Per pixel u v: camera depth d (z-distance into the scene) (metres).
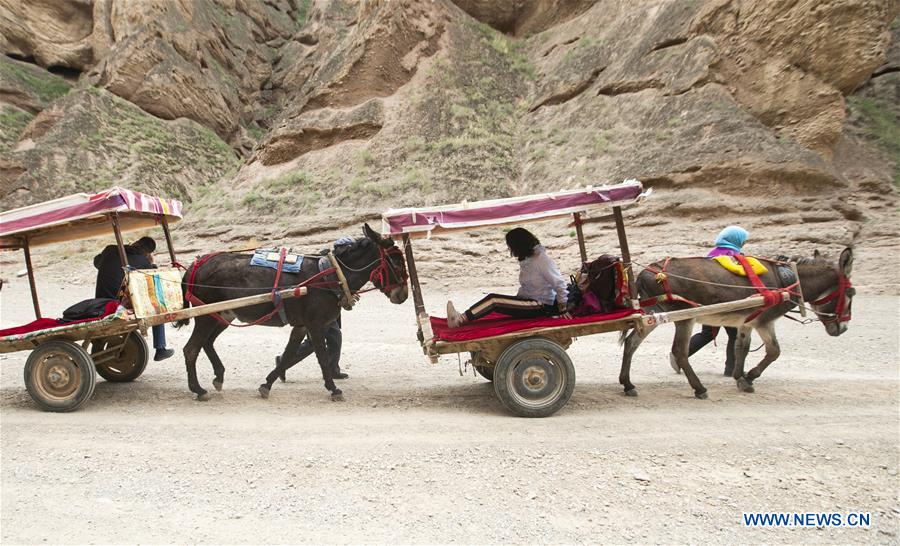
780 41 20.97
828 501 4.10
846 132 21.84
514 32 33.22
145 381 7.63
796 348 9.64
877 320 11.46
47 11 34.41
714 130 20.70
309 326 6.73
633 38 26.33
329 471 4.57
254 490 4.24
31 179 27.17
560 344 6.35
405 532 3.65
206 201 26.72
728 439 5.24
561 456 4.86
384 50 28.12
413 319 12.86
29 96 31.98
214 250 21.67
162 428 5.60
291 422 5.82
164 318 6.29
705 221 18.58
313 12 42.31
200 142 32.94
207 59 35.81
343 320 12.80
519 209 5.96
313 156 26.97
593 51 27.62
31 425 5.68
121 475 4.48
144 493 4.18
